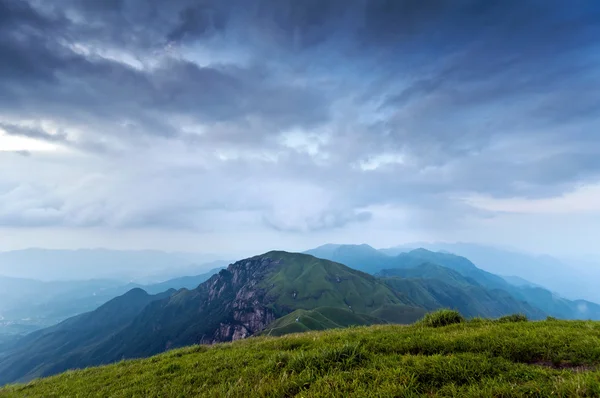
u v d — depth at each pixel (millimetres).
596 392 5855
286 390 7969
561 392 6066
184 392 9453
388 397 6680
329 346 11367
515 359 8719
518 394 6219
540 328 11078
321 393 7254
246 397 8000
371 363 8742
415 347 10070
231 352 13305
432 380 7336
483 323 13633
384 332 13633
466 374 7422
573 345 8773
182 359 13766
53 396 11664
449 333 11625
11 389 13906
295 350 12094
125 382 11594
